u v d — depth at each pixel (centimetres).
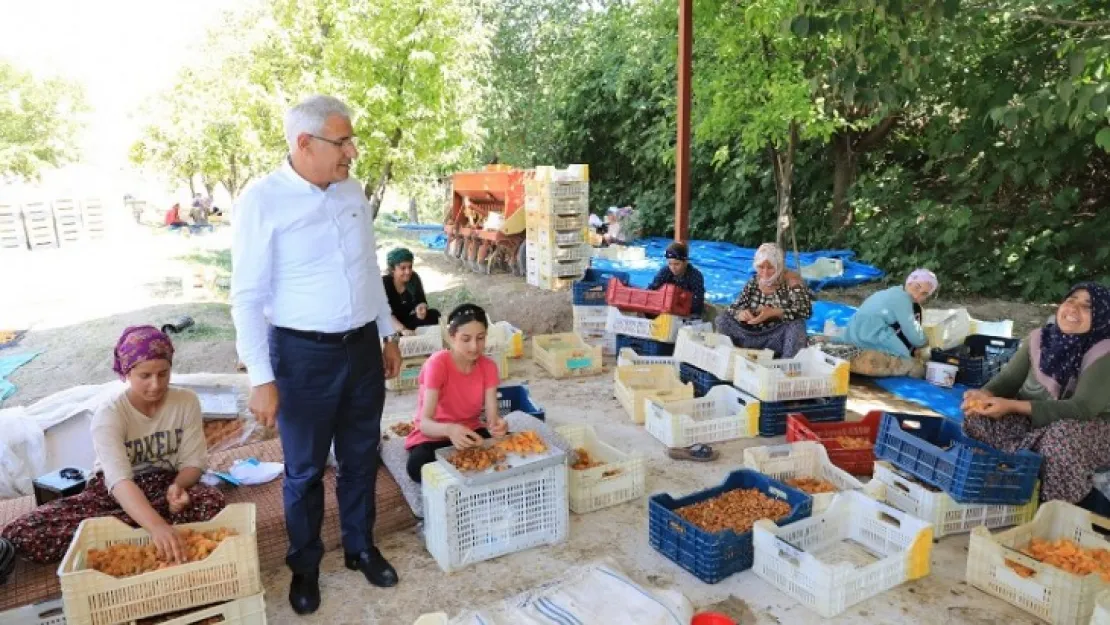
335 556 365
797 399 518
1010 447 401
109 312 951
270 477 395
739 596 328
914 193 1220
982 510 383
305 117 278
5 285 1189
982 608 318
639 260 1242
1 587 295
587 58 1730
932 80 841
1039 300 1003
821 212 1333
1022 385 418
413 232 1906
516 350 712
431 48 1002
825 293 1045
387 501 383
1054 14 689
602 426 538
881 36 589
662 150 1364
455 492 341
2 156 3080
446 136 1040
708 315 770
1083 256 998
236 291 283
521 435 375
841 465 442
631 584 299
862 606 319
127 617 270
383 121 1007
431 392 382
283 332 298
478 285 1104
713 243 1419
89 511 316
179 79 1766
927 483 393
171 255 1573
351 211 300
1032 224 1044
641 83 1532
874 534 358
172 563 285
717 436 505
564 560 359
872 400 597
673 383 586
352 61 978
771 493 386
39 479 359
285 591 336
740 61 858
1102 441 374
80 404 464
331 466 414
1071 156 1014
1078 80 548
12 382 665
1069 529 350
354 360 308
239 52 1152
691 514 369
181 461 334
